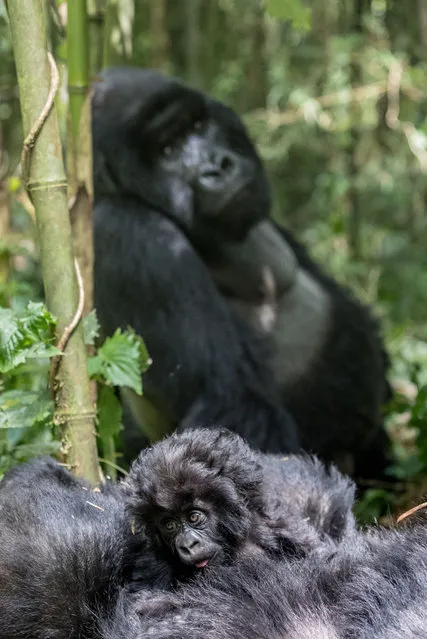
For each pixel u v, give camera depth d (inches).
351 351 306.0
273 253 305.3
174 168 282.8
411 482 288.7
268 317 300.2
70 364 172.1
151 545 153.8
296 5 235.1
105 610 142.3
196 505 150.9
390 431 357.1
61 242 169.3
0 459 189.6
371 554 146.3
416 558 138.1
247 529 154.8
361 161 573.6
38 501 152.9
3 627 138.9
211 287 273.1
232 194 284.5
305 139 586.9
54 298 170.7
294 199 639.1
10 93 395.9
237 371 262.8
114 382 184.7
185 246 274.1
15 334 166.2
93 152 281.6
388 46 492.7
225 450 157.4
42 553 143.4
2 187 346.3
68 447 174.4
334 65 517.7
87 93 196.2
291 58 590.9
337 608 135.3
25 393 183.9
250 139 299.9
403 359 410.6
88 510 154.6
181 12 609.9
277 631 132.5
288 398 296.5
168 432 268.2
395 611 129.8
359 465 308.0
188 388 261.0
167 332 262.5
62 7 207.3
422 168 498.0
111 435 197.9
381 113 474.3
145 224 275.1
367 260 536.7
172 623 137.4
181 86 286.8
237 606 138.0
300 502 182.7
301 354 299.6
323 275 331.3
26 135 167.6
